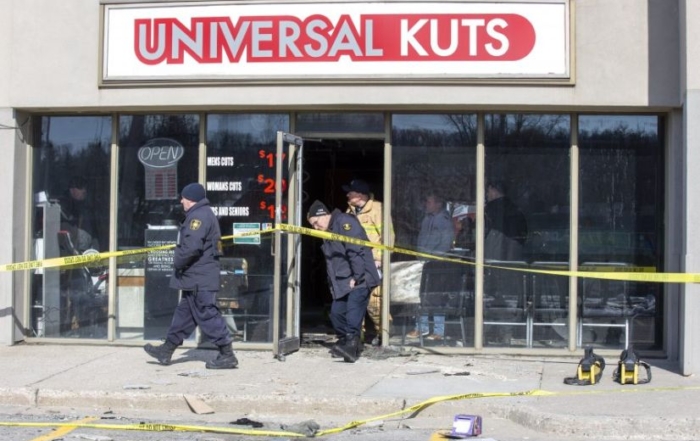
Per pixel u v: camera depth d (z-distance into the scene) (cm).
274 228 1072
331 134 1116
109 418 841
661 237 1079
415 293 1108
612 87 1045
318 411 856
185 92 1095
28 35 1123
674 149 1052
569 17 1047
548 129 1093
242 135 1127
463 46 1058
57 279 1165
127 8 1105
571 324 1079
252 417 849
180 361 1049
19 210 1149
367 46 1067
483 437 755
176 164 1138
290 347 1090
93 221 1159
